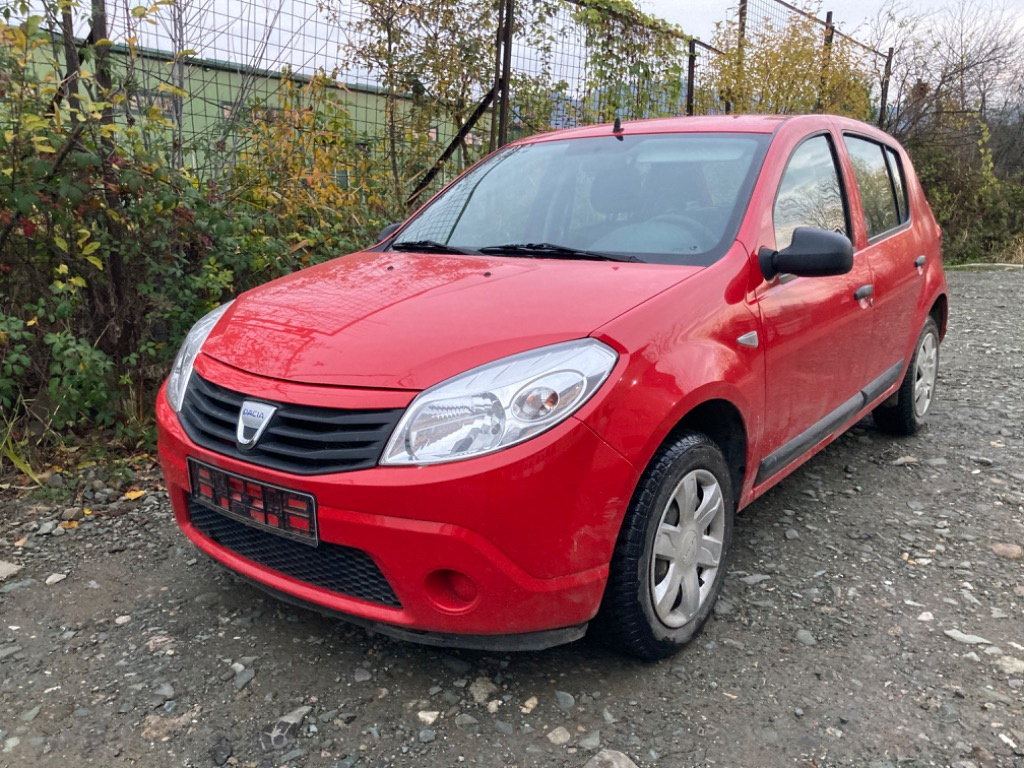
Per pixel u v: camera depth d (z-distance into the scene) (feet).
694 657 8.55
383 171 20.62
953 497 12.76
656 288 8.38
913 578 10.24
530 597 7.16
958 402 18.04
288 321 8.49
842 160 12.51
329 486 7.11
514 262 9.61
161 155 14.60
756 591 9.89
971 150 55.83
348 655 8.56
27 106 12.35
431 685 8.05
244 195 16.29
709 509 8.73
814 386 10.71
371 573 7.44
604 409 7.22
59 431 14.12
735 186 10.19
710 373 8.20
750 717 7.60
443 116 22.94
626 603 7.77
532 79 24.11
